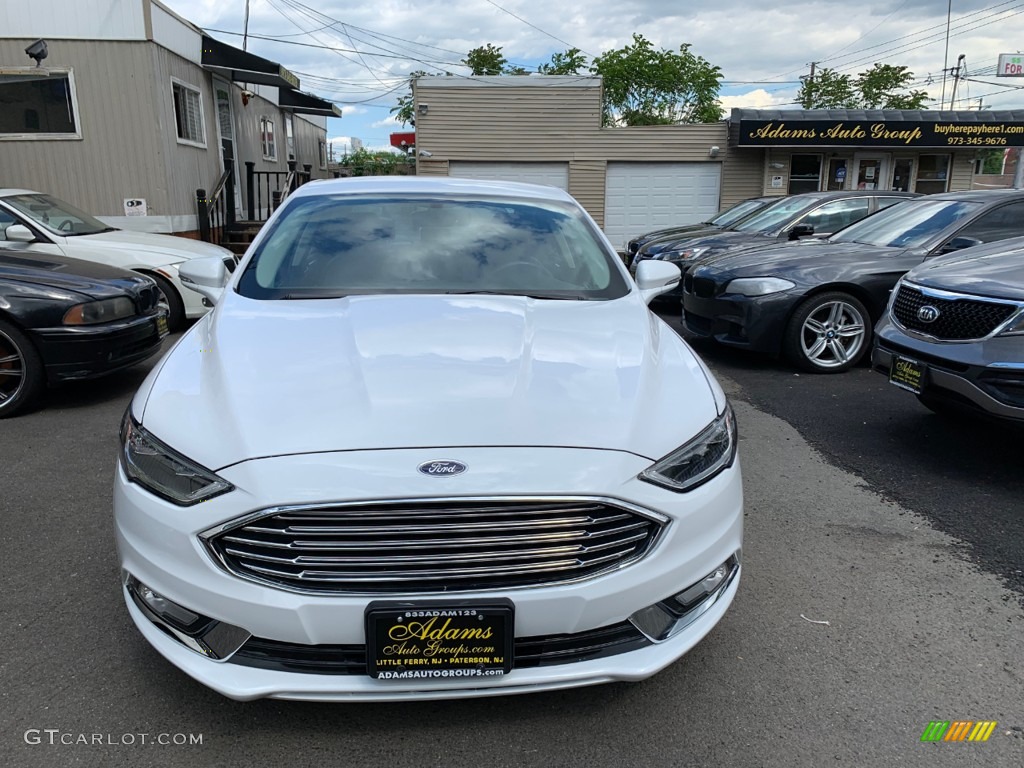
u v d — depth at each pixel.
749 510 3.72
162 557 2.01
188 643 2.04
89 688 2.35
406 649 1.92
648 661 2.07
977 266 4.13
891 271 6.34
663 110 35.06
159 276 7.73
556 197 3.89
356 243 3.33
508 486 1.92
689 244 9.22
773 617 2.79
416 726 2.21
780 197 11.95
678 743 2.15
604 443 2.05
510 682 1.98
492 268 3.25
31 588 2.94
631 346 2.61
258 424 2.06
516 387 2.24
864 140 17.86
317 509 1.88
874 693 2.37
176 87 11.66
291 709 2.27
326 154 24.59
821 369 6.48
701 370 2.64
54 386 5.32
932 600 2.90
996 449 4.57
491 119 18.64
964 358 3.81
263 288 3.07
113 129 10.69
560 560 1.96
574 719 2.24
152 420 2.20
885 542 3.38
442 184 3.85
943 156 18.91
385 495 1.88
